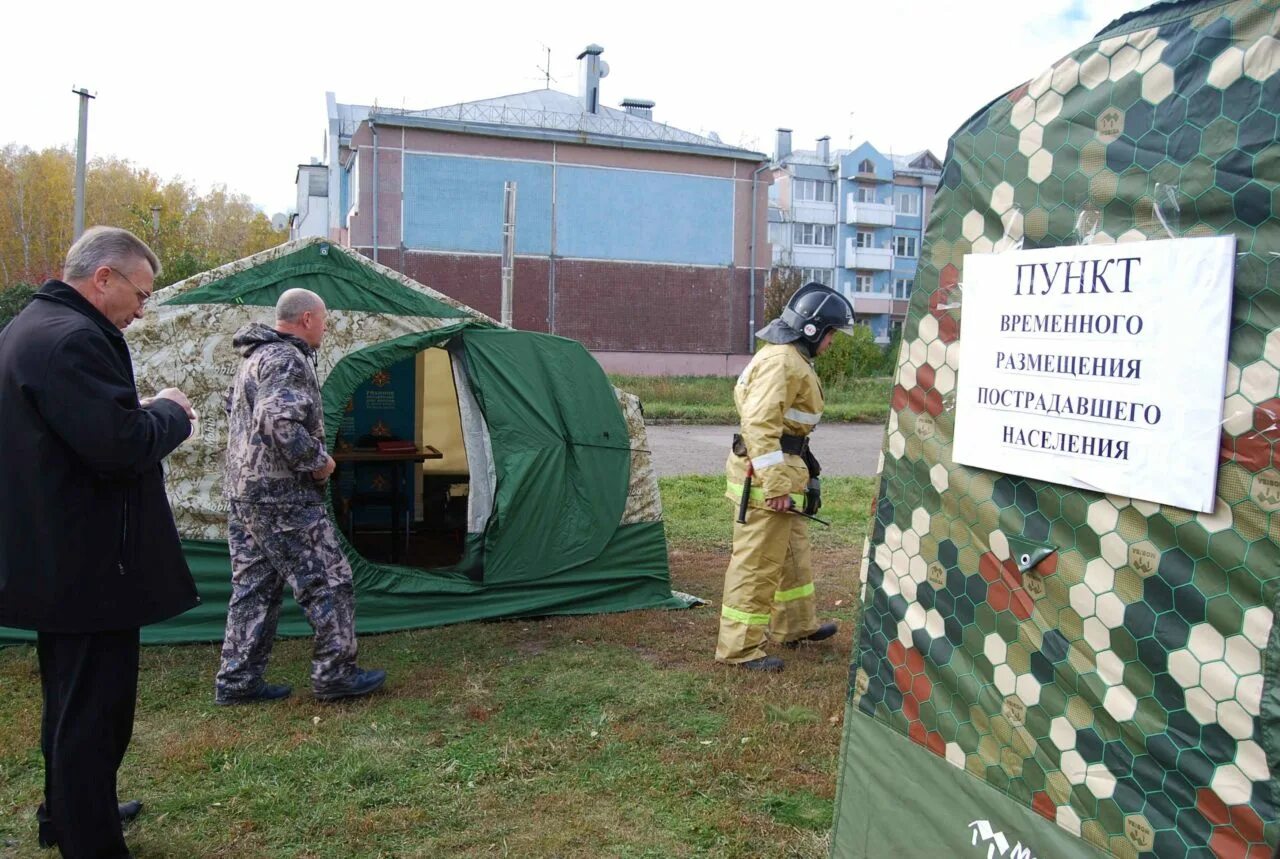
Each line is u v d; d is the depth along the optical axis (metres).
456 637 5.72
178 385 5.52
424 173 33.97
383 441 8.17
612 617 6.20
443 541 8.51
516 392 6.25
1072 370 2.31
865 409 23.05
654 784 3.89
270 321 5.70
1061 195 2.35
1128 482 2.18
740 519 5.17
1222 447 2.00
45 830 3.32
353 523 8.73
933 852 2.71
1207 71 2.05
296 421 4.35
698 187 37.22
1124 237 2.20
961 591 2.65
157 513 3.17
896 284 59.25
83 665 3.04
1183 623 2.09
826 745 4.23
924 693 2.78
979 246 2.59
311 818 3.58
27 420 2.91
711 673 5.14
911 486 2.82
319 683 4.63
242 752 4.11
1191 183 2.07
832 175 57.53
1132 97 2.20
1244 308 1.97
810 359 5.24
